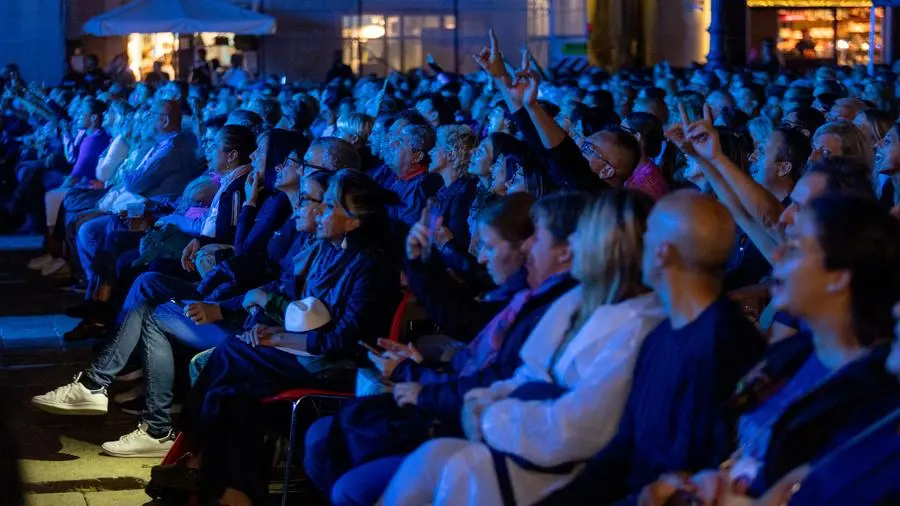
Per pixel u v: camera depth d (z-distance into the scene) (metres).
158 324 6.22
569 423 3.62
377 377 4.92
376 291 5.28
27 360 8.23
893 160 5.39
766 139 6.17
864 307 3.05
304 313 5.30
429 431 4.49
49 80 28.42
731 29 29.58
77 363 8.15
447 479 3.77
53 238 11.31
